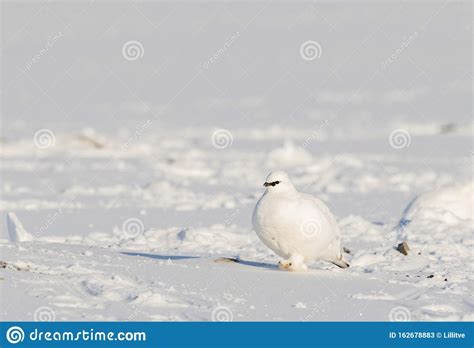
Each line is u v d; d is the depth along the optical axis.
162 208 59.59
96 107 191.88
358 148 108.50
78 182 76.81
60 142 113.31
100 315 26.44
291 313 28.11
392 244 45.25
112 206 60.72
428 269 37.25
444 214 50.62
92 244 43.31
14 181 78.06
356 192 69.81
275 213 33.06
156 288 29.75
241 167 89.00
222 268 34.16
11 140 116.12
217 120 160.75
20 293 27.89
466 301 30.86
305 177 79.69
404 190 71.06
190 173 83.75
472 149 104.62
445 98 189.75
